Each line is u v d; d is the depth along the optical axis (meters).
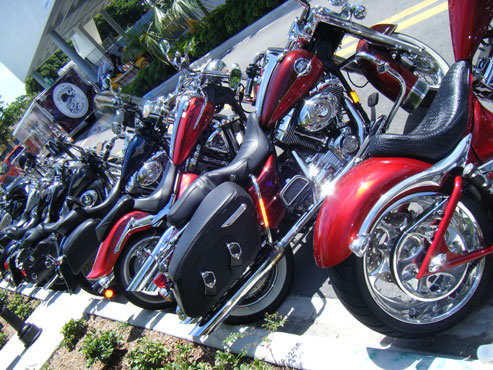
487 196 2.22
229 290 2.71
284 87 3.03
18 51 26.66
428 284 2.19
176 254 2.56
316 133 3.10
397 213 2.25
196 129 3.71
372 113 3.44
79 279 4.87
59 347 4.59
